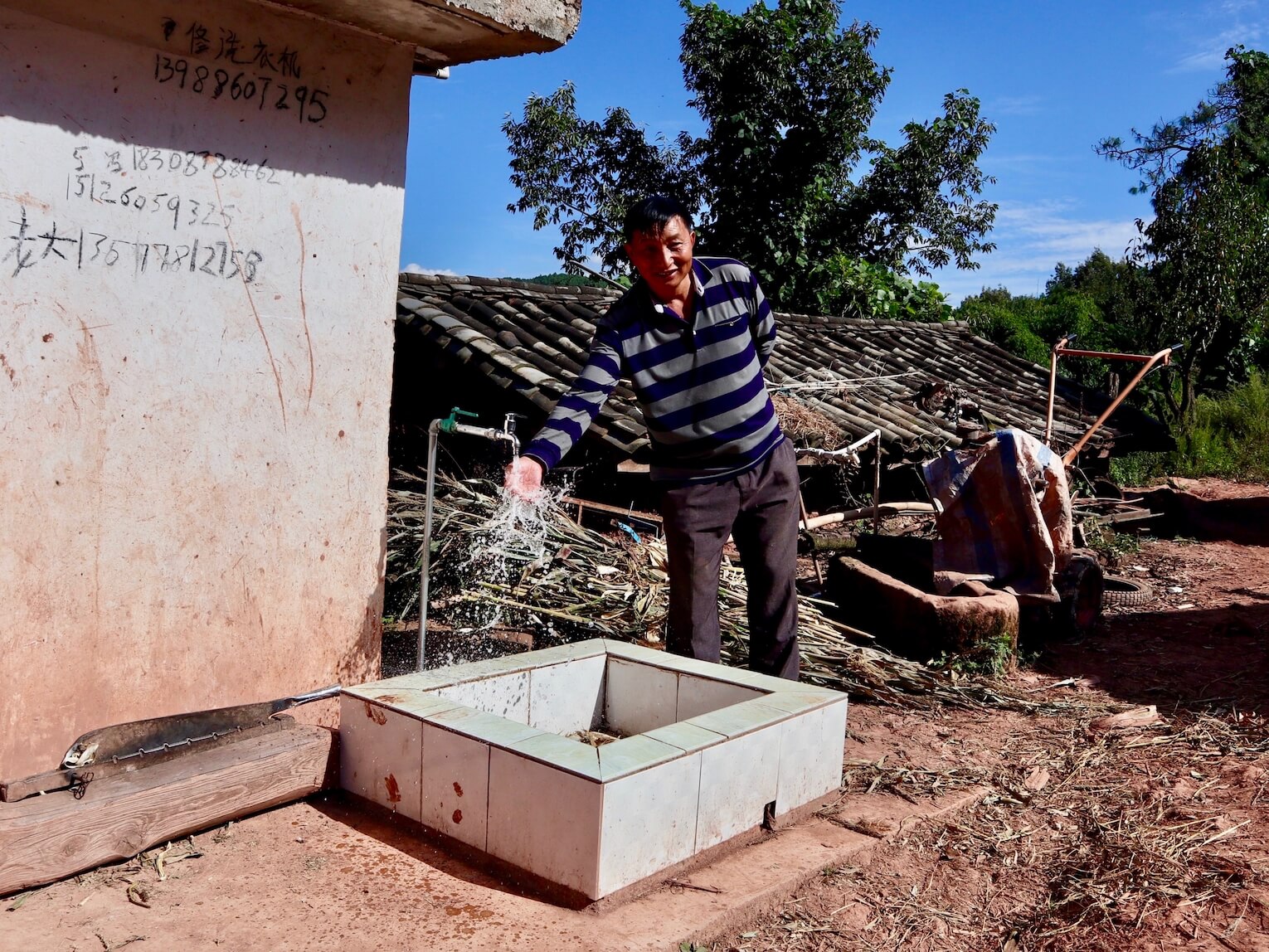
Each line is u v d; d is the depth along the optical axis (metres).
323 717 3.70
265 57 3.37
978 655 5.56
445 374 9.04
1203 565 9.27
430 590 5.97
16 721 2.96
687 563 4.04
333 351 3.66
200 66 3.22
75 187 2.97
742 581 6.12
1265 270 17.78
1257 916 2.96
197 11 3.19
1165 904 3.05
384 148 3.75
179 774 3.08
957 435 10.20
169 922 2.67
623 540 6.82
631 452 7.68
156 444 3.21
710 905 2.86
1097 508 10.75
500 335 9.04
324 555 3.71
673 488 4.00
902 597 5.75
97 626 3.12
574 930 2.69
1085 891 3.15
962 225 21.17
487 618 5.70
